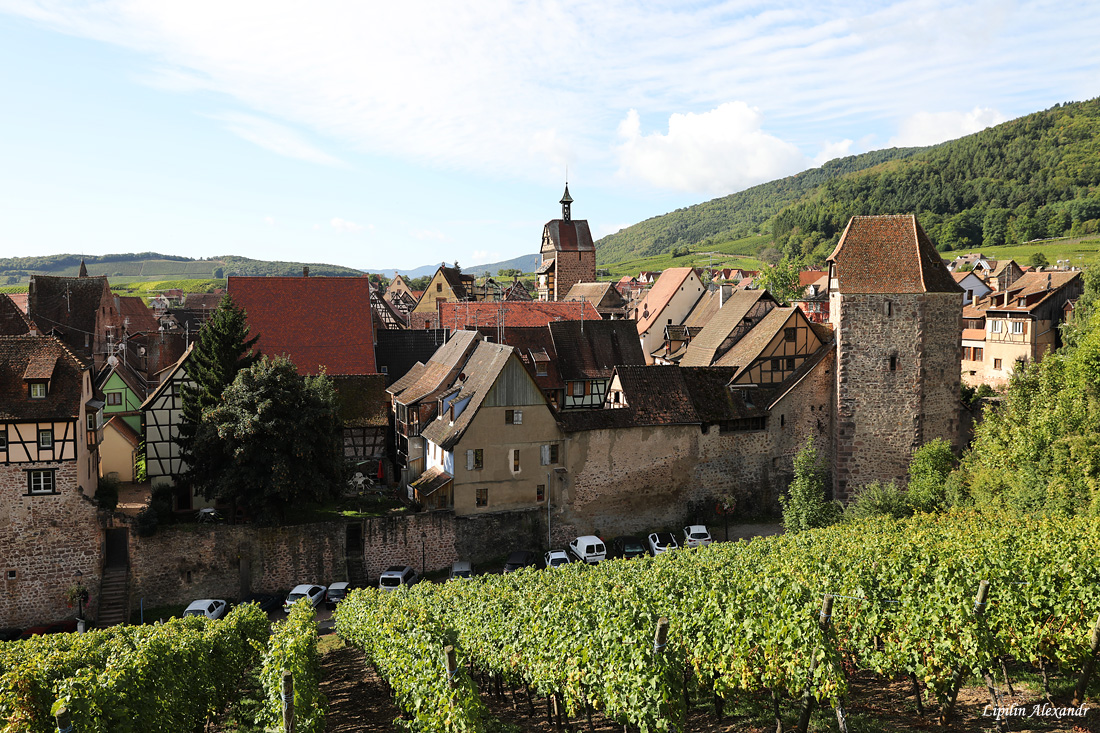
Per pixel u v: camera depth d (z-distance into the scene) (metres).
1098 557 20.92
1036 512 33.53
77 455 39.34
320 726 21.59
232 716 25.72
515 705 25.48
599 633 20.95
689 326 75.12
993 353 74.44
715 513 49.62
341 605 34.84
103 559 39.94
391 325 103.19
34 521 38.81
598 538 44.34
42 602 39.09
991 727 18.31
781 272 137.12
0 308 55.91
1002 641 19.22
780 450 50.59
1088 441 33.47
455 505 44.16
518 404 45.09
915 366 47.03
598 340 60.38
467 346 52.53
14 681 18.23
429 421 49.28
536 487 45.72
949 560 21.92
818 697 18.41
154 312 103.56
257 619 32.78
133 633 27.39
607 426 46.69
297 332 59.97
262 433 40.50
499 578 32.81
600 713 24.02
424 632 22.25
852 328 47.59
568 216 110.88
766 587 21.39
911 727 18.92
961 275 97.12
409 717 22.97
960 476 41.28
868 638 20.64
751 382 51.53
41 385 39.06
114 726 18.48
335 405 43.88
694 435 48.91
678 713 18.70
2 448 38.28
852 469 48.03
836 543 28.48
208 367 44.91
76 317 68.88
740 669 19.97
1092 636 18.48
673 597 23.34
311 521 42.34
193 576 40.78
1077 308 59.88
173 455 47.03
